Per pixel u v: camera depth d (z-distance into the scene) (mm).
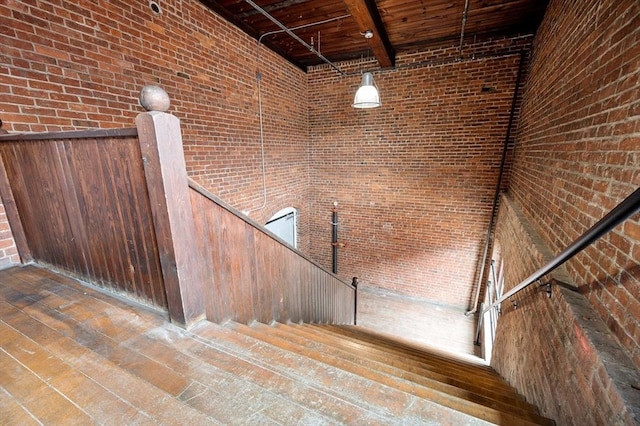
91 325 1327
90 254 1632
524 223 2391
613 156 1117
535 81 2959
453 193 4613
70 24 1963
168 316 1407
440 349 3801
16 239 1933
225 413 848
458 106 4262
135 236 1382
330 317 3535
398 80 4516
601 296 1062
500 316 2922
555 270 1451
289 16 3357
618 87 1138
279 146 4598
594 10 1482
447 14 3246
